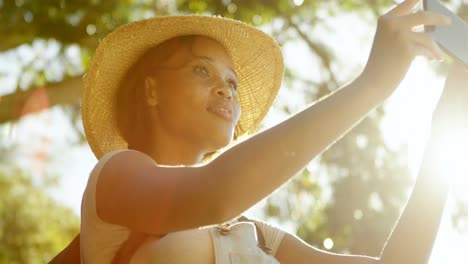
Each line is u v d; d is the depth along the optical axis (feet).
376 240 26.35
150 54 8.73
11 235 42.37
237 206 6.36
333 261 8.60
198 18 8.86
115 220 7.00
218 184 6.33
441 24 6.47
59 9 27.61
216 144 8.20
